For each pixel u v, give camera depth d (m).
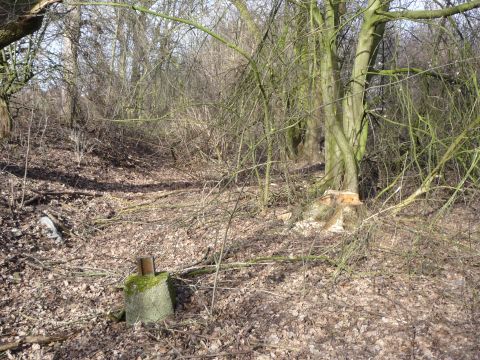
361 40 6.94
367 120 7.32
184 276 5.56
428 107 7.06
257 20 8.02
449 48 6.76
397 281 5.03
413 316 4.30
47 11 7.05
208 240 6.93
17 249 6.43
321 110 7.68
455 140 5.76
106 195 9.76
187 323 4.49
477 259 5.40
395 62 7.03
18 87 11.40
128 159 13.50
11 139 11.31
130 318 4.58
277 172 9.43
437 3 6.70
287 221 7.20
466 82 6.28
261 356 3.94
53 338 4.40
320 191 7.37
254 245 6.38
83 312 4.96
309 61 7.40
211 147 10.48
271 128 6.98
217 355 3.98
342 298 4.74
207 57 10.00
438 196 7.12
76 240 7.33
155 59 8.66
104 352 4.14
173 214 8.48
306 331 4.23
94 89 12.66
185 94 9.11
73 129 12.70
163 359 3.97
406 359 3.72
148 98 10.69
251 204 8.15
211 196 9.12
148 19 8.99
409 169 7.92
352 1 6.99
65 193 9.02
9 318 4.84
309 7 6.99
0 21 6.54
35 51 10.91
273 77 7.06
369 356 3.80
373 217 5.76
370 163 8.12
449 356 3.68
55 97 12.92
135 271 5.86
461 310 4.38
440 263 5.36
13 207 7.56
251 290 5.08
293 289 5.02
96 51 11.85
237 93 7.20
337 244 5.64
